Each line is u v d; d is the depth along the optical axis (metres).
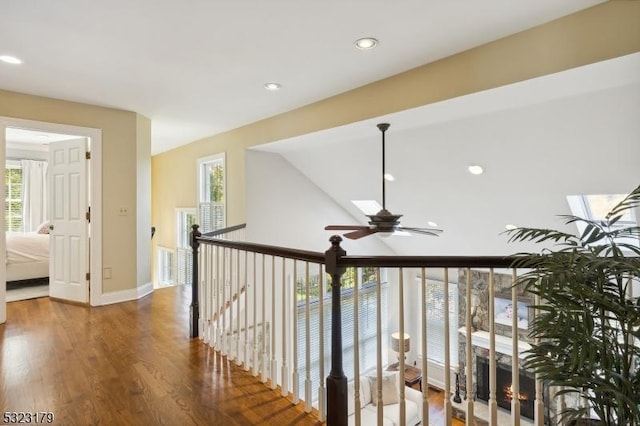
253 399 2.34
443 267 1.76
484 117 3.33
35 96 3.91
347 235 3.56
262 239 5.50
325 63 3.01
